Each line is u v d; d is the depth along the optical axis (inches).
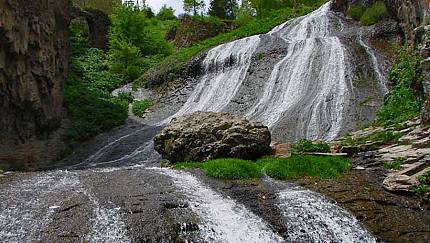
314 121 694.5
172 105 1019.9
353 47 895.1
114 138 858.8
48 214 330.3
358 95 735.1
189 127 544.7
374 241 323.3
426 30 548.7
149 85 1161.4
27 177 445.4
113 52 1302.9
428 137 456.1
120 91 1143.0
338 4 1251.2
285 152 528.7
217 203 358.3
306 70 871.7
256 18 1807.3
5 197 369.1
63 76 938.1
